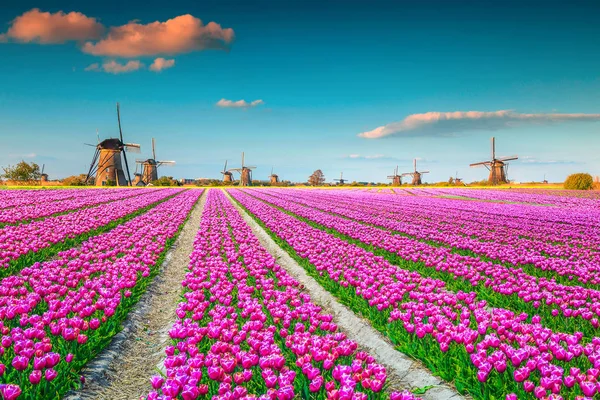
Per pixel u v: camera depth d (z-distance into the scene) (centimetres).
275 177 16475
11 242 1441
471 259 1430
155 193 5325
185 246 1936
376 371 546
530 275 1322
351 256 1500
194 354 614
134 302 1010
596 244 1970
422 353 724
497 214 3484
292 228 2241
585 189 7756
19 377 569
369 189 9412
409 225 2498
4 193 4403
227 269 1212
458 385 621
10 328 734
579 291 1008
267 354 617
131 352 811
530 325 720
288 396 479
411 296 970
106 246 1484
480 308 904
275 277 1249
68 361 610
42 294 875
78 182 9469
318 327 809
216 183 13000
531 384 535
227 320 755
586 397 511
